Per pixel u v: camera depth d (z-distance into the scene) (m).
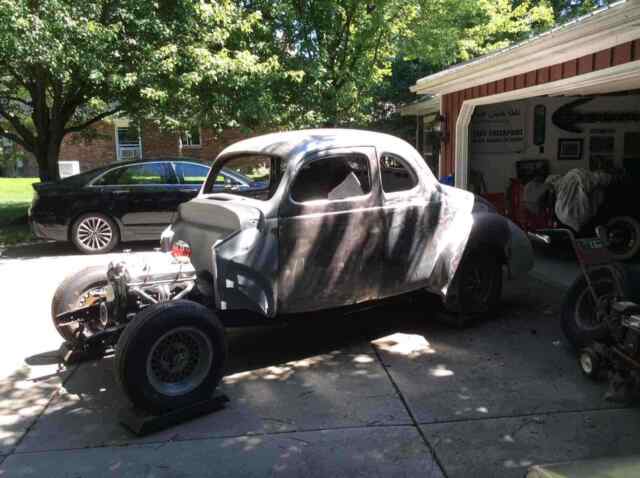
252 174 10.12
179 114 10.97
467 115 10.08
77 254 9.95
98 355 5.08
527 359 4.89
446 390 4.32
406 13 13.99
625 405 4.01
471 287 5.75
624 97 11.70
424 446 3.54
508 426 3.76
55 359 5.08
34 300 6.94
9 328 5.93
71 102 12.03
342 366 4.82
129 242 11.09
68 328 4.98
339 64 13.66
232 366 4.88
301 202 4.57
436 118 11.13
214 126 11.26
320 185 4.93
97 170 10.04
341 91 13.38
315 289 4.69
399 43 14.89
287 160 4.57
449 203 5.41
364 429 3.76
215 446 3.58
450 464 3.34
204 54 10.18
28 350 5.31
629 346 4.01
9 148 18.42
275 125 12.20
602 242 4.81
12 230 12.16
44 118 12.38
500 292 5.96
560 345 5.20
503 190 11.84
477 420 3.85
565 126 11.73
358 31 13.64
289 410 4.05
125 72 10.13
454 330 5.67
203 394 3.97
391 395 4.25
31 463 3.41
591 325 4.69
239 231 4.32
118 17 10.05
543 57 6.96
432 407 4.05
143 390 3.73
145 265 4.55
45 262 9.26
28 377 4.70
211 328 3.97
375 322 5.95
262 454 3.48
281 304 4.55
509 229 5.88
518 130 11.72
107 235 10.01
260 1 12.16
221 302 4.25
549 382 4.42
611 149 11.88
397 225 5.05
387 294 5.11
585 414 3.90
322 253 4.67
